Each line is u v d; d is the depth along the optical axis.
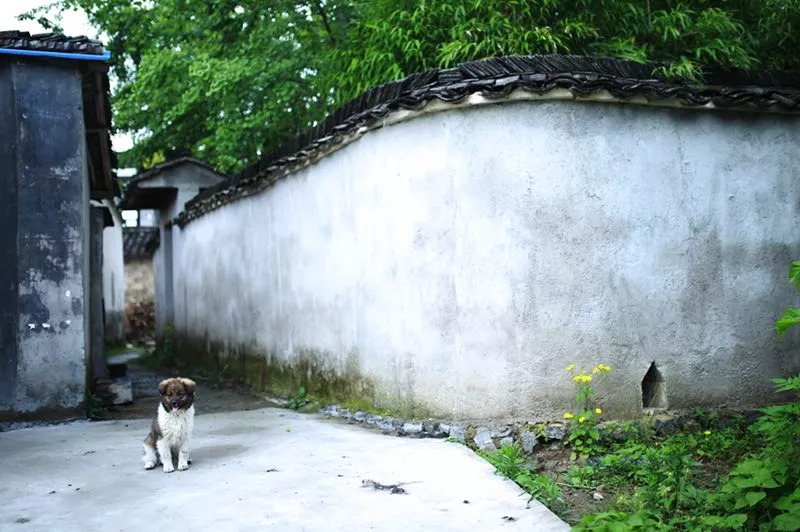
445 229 7.20
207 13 17.92
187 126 19.48
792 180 7.90
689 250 7.45
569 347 7.04
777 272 7.77
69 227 9.01
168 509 5.15
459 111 7.15
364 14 12.06
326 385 9.22
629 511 5.41
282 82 16.45
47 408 8.82
